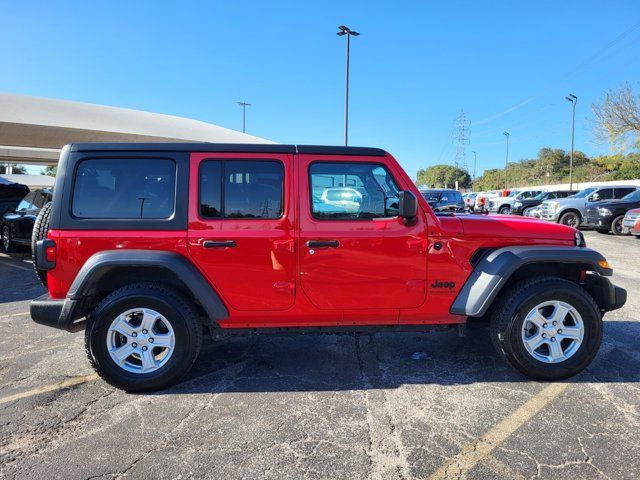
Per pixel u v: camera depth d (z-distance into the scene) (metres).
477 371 3.78
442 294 3.57
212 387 3.51
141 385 3.36
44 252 3.32
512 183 78.94
